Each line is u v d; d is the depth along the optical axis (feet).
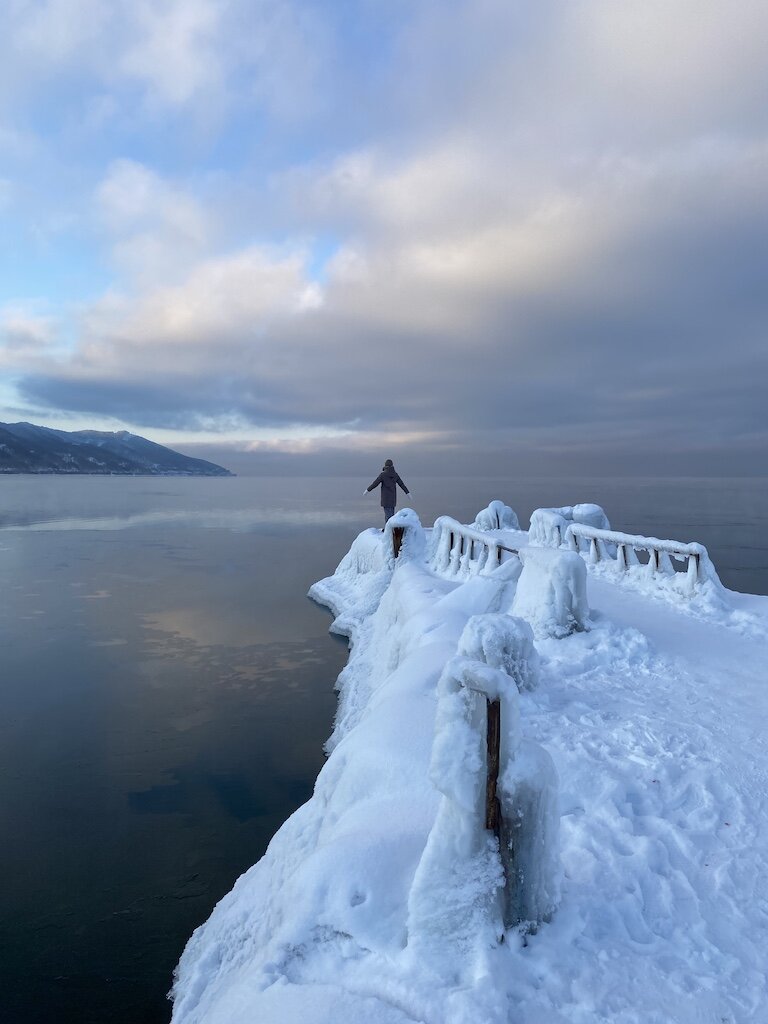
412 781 13.67
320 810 16.75
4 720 36.60
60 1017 15.75
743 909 10.38
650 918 10.15
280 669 45.73
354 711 33.22
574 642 24.22
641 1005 8.36
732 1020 8.16
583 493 451.12
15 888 21.33
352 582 67.77
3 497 334.03
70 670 46.11
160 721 36.37
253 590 77.15
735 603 32.35
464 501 320.50
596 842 11.96
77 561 103.91
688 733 16.89
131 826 25.29
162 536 144.56
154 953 18.10
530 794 9.28
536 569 26.16
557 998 8.44
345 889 10.34
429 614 27.25
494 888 9.09
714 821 12.87
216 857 23.15
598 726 17.37
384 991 8.64
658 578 36.19
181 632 57.00
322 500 322.96
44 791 28.19
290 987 9.14
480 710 9.48
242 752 32.17
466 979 8.59
